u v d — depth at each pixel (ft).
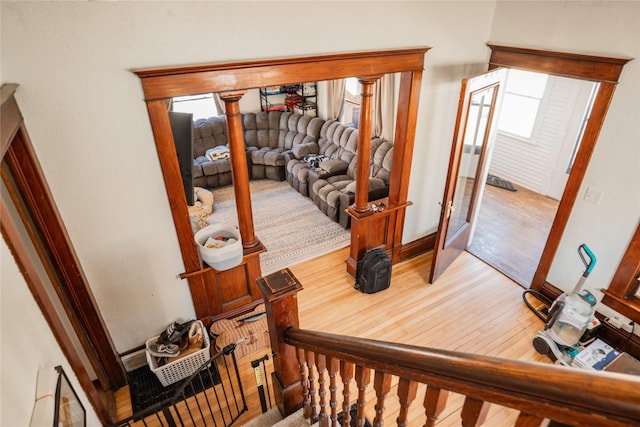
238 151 9.17
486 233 16.15
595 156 9.93
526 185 20.20
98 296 8.86
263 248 10.73
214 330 10.55
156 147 8.02
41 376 4.81
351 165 18.86
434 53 10.88
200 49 7.68
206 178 20.79
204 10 7.43
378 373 3.81
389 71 10.21
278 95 25.03
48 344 5.51
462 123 10.37
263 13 8.02
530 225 16.71
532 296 12.50
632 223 9.50
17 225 7.13
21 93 6.52
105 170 7.76
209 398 9.43
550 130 18.28
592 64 9.43
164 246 9.18
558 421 2.01
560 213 11.05
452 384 2.70
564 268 11.46
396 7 9.60
